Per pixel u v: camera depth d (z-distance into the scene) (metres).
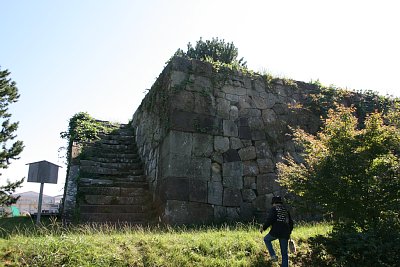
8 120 20.62
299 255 6.21
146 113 12.67
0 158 19.52
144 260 5.52
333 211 6.58
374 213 6.31
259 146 10.55
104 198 9.76
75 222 8.84
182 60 10.42
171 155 9.33
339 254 6.11
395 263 5.68
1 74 20.80
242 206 9.72
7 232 7.49
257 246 6.25
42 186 8.55
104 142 13.48
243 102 10.83
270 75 11.56
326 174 6.54
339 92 12.27
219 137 10.10
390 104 12.48
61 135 13.84
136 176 11.41
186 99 10.03
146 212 9.71
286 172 7.38
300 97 11.83
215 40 16.58
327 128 7.11
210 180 9.59
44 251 5.27
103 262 5.27
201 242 6.20
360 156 6.44
